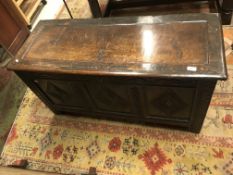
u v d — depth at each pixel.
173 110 1.36
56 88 1.50
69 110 1.72
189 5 2.26
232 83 1.67
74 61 1.29
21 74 1.42
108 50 1.29
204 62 1.09
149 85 1.20
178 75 1.07
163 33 1.28
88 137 1.65
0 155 1.68
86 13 2.60
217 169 1.35
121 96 1.37
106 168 1.49
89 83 1.33
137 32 1.33
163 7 2.33
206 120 1.55
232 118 1.52
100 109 1.59
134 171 1.44
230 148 1.40
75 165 1.54
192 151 1.44
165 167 1.41
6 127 1.85
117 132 1.63
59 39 1.45
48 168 1.56
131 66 1.17
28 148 1.68
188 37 1.21
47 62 1.33
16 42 2.41
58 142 1.67
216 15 1.26
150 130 1.58
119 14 2.42
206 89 1.12
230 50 1.83
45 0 2.91
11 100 2.04
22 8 2.64
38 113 1.87
